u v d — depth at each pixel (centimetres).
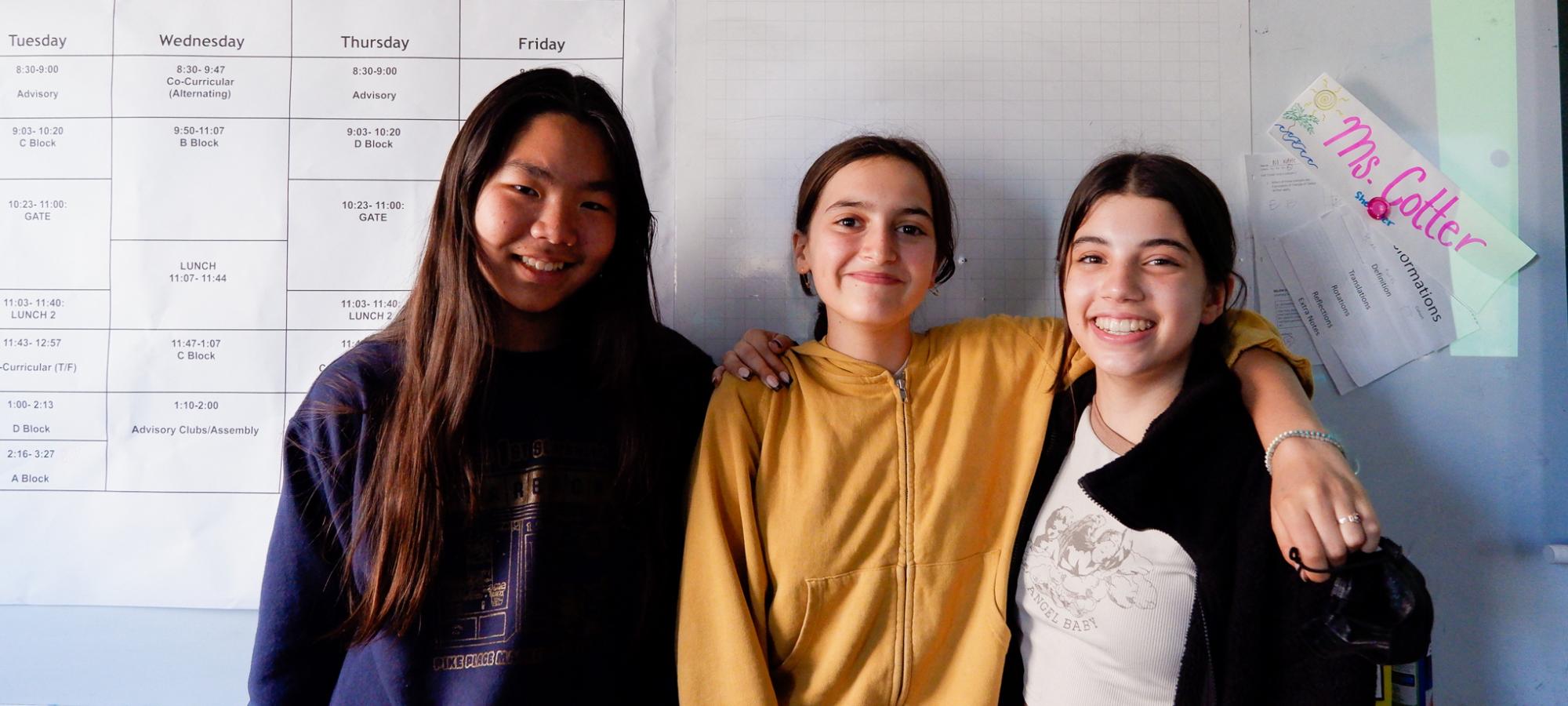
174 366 102
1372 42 101
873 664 75
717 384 86
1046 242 102
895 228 79
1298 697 62
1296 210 101
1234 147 102
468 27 102
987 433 81
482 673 72
